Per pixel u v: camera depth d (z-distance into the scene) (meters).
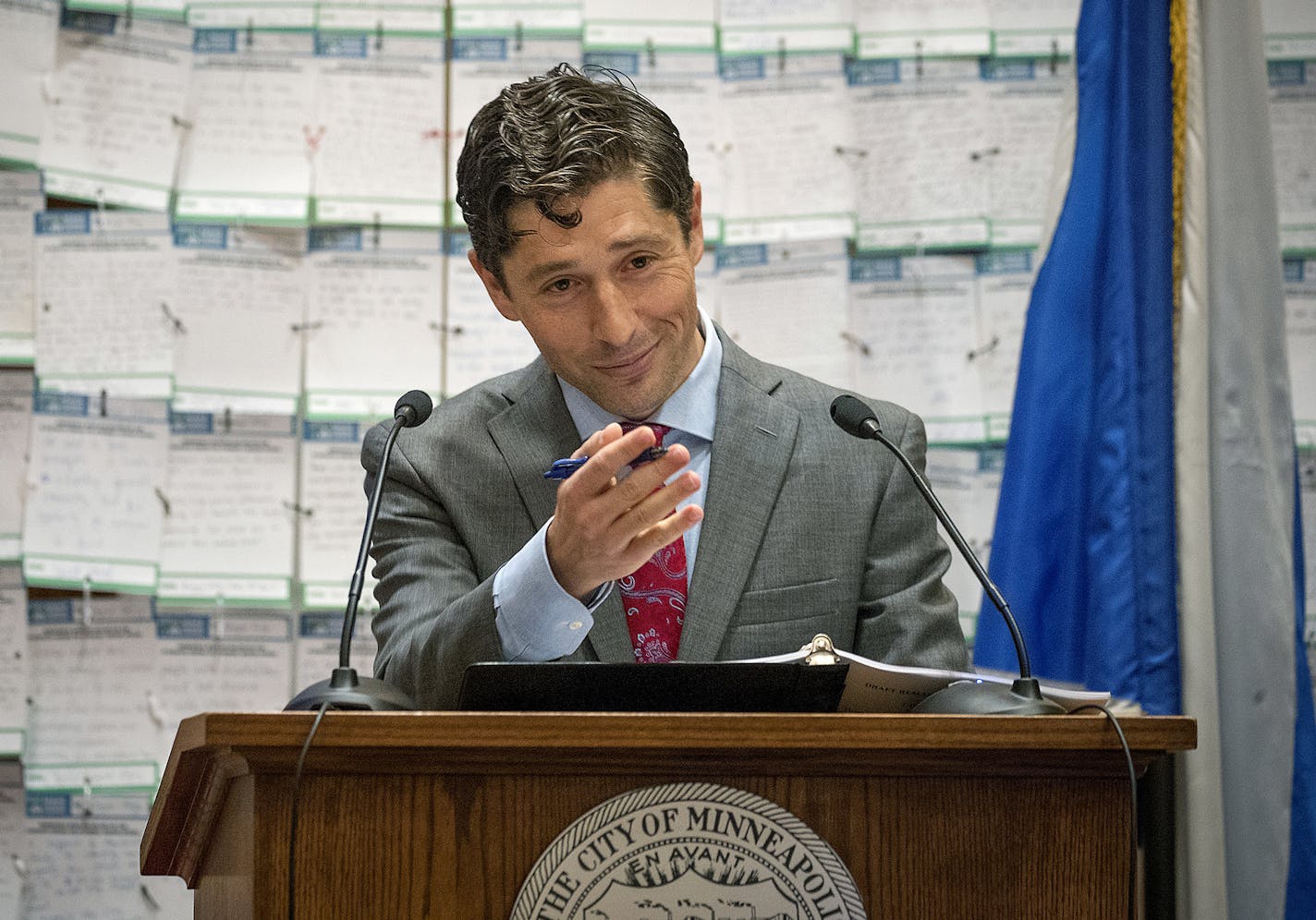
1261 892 4.86
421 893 2.28
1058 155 5.43
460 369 6.15
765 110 6.24
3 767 5.78
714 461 3.73
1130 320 5.09
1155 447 5.04
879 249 6.17
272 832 2.27
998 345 6.11
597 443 2.78
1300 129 6.19
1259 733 4.94
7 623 5.84
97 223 6.04
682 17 6.29
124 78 6.10
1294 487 5.14
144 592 5.88
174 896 5.78
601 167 3.35
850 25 6.27
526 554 2.93
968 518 6.04
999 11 6.28
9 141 5.95
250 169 6.14
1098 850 2.40
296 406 6.07
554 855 2.29
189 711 5.88
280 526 6.01
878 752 2.35
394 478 3.80
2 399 5.93
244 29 6.22
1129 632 4.95
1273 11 6.23
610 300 3.40
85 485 5.91
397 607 3.52
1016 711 2.53
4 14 5.98
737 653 3.54
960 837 2.38
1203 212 5.18
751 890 2.32
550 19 6.28
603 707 2.49
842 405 3.33
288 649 5.98
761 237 6.16
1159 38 5.24
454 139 6.25
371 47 6.27
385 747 2.26
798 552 3.65
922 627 3.55
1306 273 6.13
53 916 5.71
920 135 6.22
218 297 6.07
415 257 6.20
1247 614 4.99
